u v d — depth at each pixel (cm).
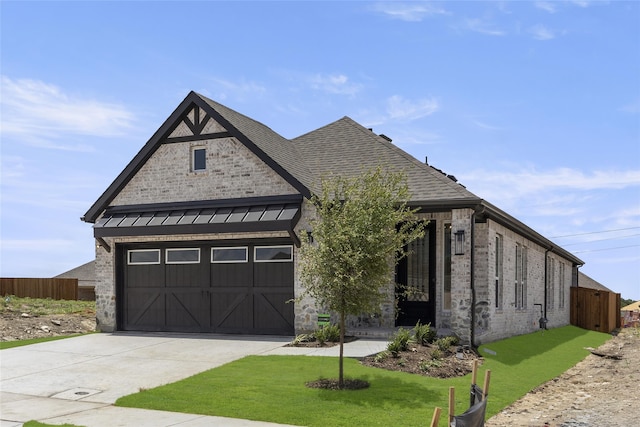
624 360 1669
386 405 984
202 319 1867
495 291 1806
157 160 1955
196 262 1891
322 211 1173
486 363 1400
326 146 2084
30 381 1223
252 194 1802
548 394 1212
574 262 3306
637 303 4009
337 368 1250
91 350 1570
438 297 1733
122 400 1038
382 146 1973
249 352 1466
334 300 1119
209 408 973
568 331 2608
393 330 1652
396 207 1280
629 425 963
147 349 1565
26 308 2425
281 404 988
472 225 1562
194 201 1877
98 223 1936
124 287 1995
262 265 1794
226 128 1827
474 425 665
